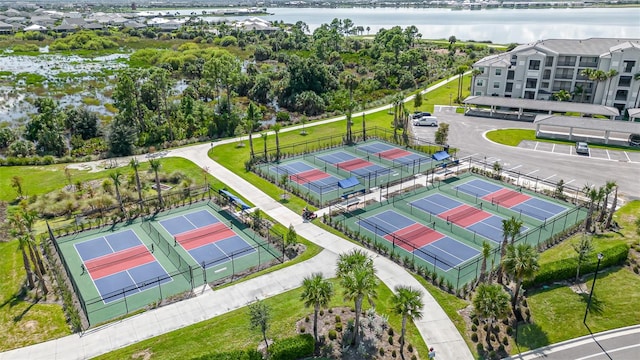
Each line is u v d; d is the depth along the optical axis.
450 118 85.94
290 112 97.62
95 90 113.44
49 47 181.62
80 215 49.38
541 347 30.23
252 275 38.25
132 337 31.02
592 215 45.84
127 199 52.94
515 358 29.28
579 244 38.25
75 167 63.41
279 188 56.03
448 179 58.28
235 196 53.47
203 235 45.91
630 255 40.31
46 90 111.69
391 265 39.34
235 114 80.69
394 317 32.69
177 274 38.91
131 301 35.66
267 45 178.12
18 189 53.81
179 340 30.47
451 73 126.69
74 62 152.38
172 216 50.22
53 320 33.06
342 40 171.38
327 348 29.38
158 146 71.25
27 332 31.75
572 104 82.12
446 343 30.34
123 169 62.03
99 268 40.28
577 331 31.67
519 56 90.38
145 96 83.56
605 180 56.19
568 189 53.88
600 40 92.94
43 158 65.12
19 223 39.66
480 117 86.25
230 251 42.78
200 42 189.50
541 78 90.31
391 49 143.00
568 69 89.50
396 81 115.38
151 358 28.84
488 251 33.78
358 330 30.80
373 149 70.38
